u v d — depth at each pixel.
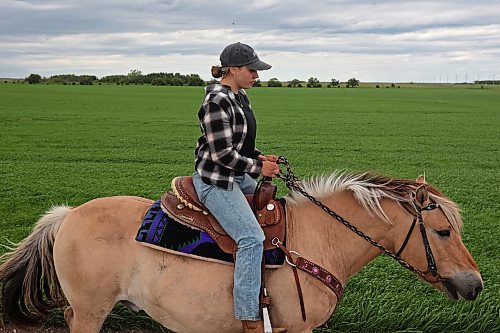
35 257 4.37
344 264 4.20
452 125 30.94
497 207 11.41
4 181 12.82
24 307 4.48
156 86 93.06
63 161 16.61
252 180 4.33
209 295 3.96
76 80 116.94
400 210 4.12
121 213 4.22
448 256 4.01
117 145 20.50
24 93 57.94
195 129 26.50
